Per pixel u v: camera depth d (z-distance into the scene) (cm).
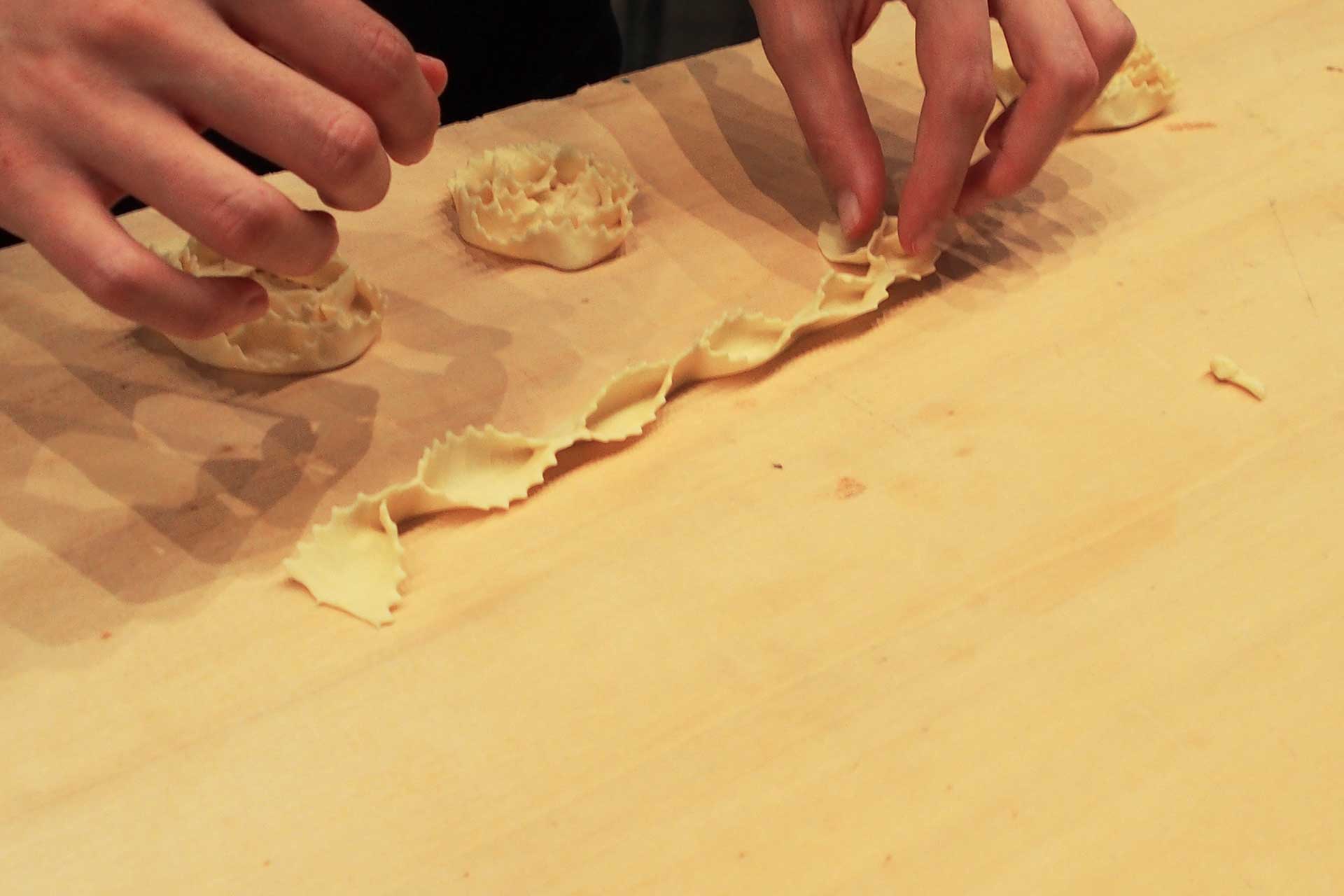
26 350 67
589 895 45
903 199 72
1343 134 87
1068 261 76
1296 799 47
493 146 85
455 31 119
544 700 51
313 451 62
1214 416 65
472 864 45
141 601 55
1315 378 67
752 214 80
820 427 65
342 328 66
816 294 71
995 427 64
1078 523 59
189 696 51
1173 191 82
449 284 73
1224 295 73
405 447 63
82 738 49
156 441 62
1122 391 66
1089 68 71
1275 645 53
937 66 69
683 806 47
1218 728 50
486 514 60
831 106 75
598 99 91
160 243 73
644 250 77
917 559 57
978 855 46
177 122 53
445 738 50
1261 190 81
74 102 52
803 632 54
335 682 52
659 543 58
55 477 60
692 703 51
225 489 60
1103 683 52
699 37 193
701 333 70
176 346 68
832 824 47
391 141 59
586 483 61
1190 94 91
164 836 46
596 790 48
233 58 52
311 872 45
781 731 50
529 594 56
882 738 50
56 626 54
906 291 74
